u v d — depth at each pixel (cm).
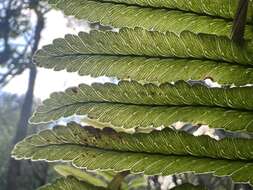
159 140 15
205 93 15
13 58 213
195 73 15
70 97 15
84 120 18
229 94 15
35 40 203
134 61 16
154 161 15
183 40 15
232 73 15
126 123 15
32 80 217
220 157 15
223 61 15
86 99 15
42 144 15
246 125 15
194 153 15
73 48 15
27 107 212
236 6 15
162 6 16
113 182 15
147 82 16
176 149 15
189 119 15
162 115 15
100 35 15
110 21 16
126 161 15
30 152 15
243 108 15
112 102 15
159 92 15
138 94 15
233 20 15
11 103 293
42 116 15
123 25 16
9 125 277
